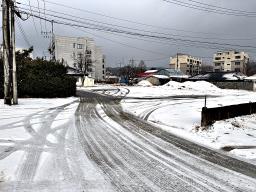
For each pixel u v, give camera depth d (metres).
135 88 51.94
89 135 11.59
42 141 10.24
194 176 7.25
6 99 20.92
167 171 7.56
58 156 8.48
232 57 130.25
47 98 28.05
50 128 12.70
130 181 6.75
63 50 102.56
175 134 12.66
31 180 6.57
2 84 25.34
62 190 6.08
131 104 25.14
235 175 7.43
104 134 11.93
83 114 17.58
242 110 19.52
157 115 18.88
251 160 8.91
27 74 27.84
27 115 16.30
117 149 9.59
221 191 6.34
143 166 7.90
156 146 10.26
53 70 30.06
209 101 30.94
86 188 6.24
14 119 14.80
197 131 13.50
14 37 20.53
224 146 10.78
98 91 43.69
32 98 27.42
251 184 6.81
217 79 64.00
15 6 20.41
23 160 7.98
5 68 20.80
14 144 9.70
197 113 20.47
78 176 6.93
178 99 32.38
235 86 59.00
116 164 7.98
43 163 7.79
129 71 106.81
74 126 13.43
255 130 14.85
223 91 50.94
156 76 76.38
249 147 10.74
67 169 7.39
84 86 63.88
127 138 11.37
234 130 14.05
